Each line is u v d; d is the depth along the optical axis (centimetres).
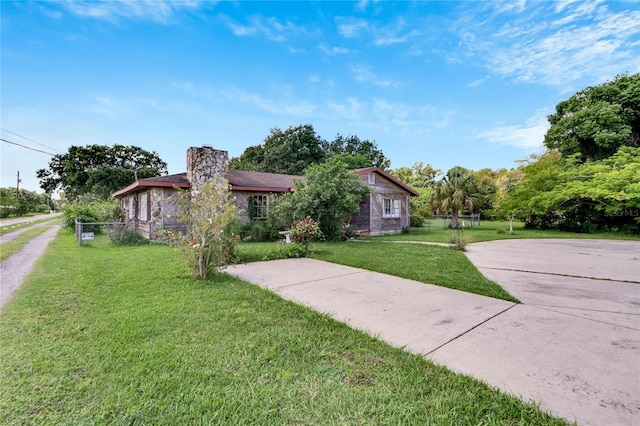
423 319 361
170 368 246
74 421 185
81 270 612
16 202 3856
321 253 883
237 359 262
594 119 1731
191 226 587
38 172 3098
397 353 275
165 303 407
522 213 1872
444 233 1662
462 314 378
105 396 209
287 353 275
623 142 1722
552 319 359
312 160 2933
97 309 382
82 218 1430
